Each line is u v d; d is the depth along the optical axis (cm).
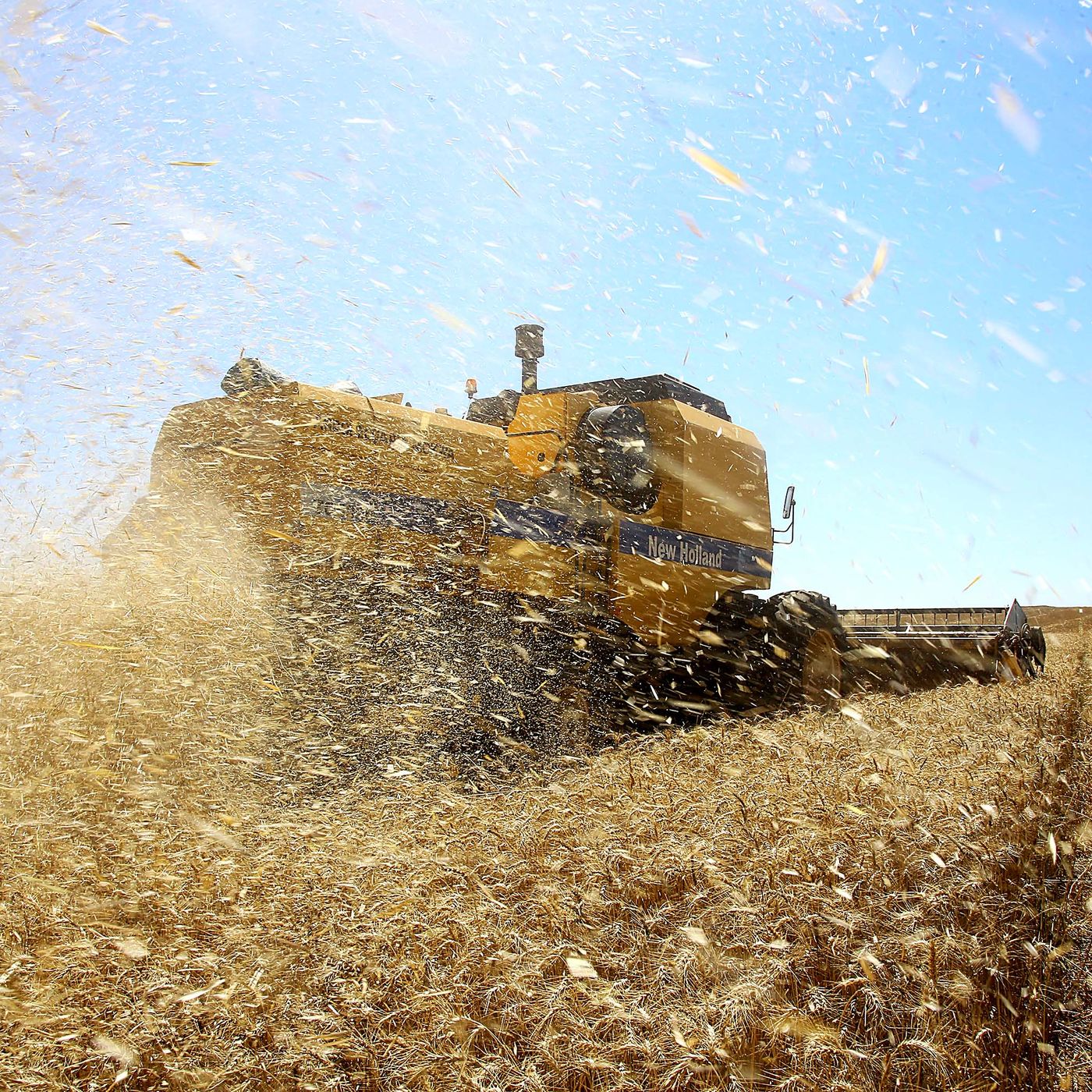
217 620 545
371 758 553
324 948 304
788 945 301
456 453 699
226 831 395
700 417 891
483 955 302
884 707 813
